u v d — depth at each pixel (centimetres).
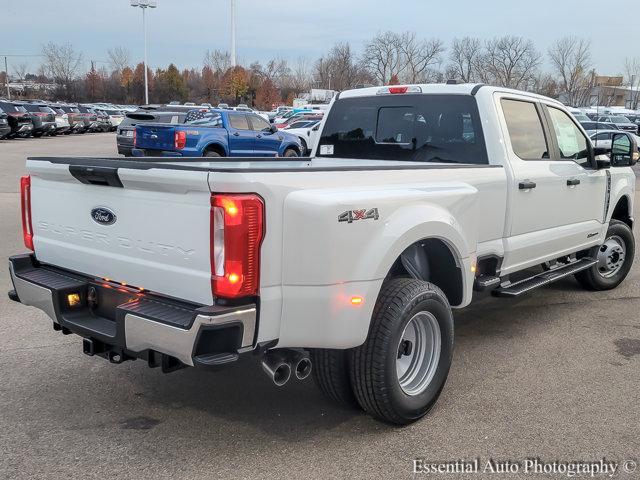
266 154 1758
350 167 349
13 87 8394
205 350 299
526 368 482
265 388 436
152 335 310
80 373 456
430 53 6394
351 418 395
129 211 334
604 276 695
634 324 592
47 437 365
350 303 334
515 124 514
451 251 409
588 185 596
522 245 507
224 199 291
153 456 346
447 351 400
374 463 344
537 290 710
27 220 410
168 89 8575
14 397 416
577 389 444
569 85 6669
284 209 312
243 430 377
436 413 404
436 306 383
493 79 6306
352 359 360
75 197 365
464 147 505
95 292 366
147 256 330
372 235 343
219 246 297
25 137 3494
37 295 377
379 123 568
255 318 307
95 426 379
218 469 335
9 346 506
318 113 3403
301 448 358
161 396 421
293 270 317
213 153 1609
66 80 8131
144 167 315
